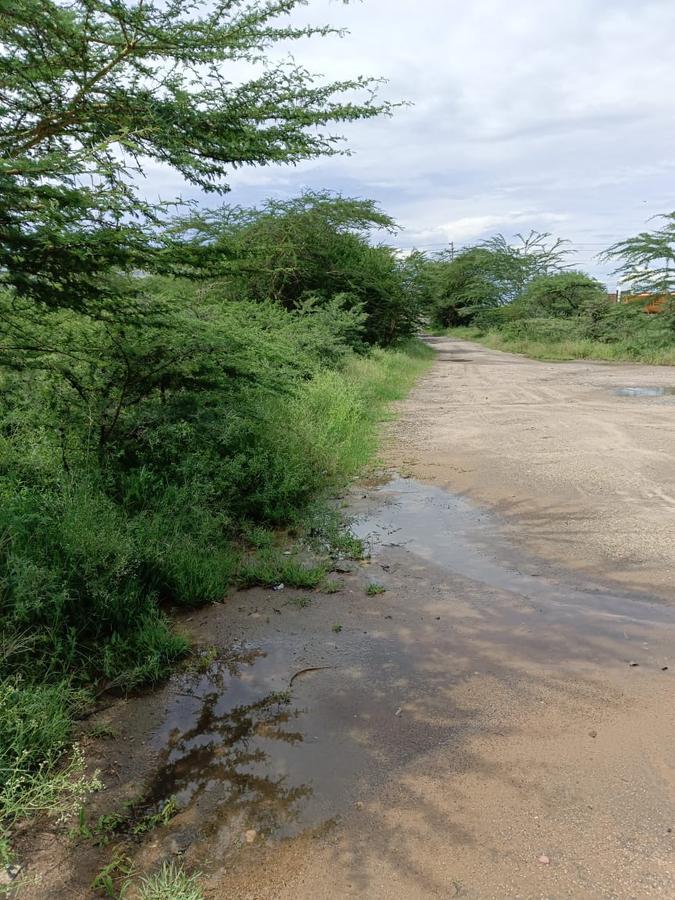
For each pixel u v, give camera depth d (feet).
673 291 92.02
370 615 14.20
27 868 7.66
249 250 12.28
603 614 13.96
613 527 18.97
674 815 8.21
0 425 17.67
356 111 11.71
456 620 13.88
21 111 10.57
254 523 19.89
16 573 11.62
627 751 9.46
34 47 9.91
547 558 17.06
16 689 9.62
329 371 43.75
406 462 28.17
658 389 53.93
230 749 9.78
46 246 9.68
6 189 8.71
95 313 13.19
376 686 11.43
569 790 8.71
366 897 7.21
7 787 8.36
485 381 63.67
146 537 14.97
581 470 25.45
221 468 19.26
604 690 11.08
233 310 28.96
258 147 11.46
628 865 7.49
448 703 10.84
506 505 21.57
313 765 9.37
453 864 7.59
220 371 19.69
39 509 13.92
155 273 11.94
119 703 11.02
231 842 8.00
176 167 11.41
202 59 10.50
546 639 12.94
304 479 22.52
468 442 32.01
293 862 7.68
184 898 7.06
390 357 75.36
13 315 13.48
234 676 11.86
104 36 10.16
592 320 110.32
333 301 63.16
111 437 18.66
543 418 38.81
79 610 12.12
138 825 8.25
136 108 10.62
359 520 20.52
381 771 9.21
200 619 14.08
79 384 17.78
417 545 18.30
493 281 197.47
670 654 12.25
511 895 7.16
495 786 8.83
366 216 67.72
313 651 12.71
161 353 18.37
